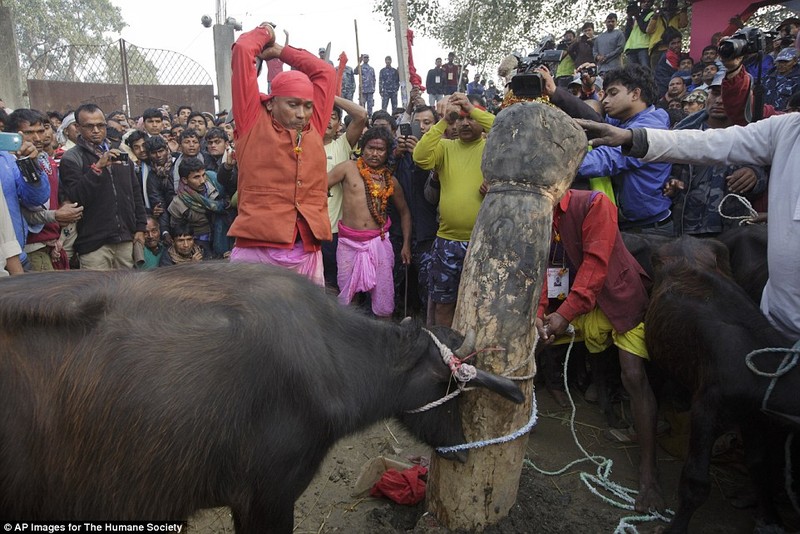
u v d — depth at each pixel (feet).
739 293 10.10
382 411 8.28
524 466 11.92
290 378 7.06
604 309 11.93
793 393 8.79
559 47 26.84
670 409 13.01
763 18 47.24
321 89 12.96
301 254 12.73
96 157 18.17
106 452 6.48
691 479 9.35
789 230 9.07
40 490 6.47
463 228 15.25
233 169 18.84
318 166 12.66
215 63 47.88
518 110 9.11
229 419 6.74
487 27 44.04
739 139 9.75
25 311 6.43
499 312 8.77
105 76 46.06
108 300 6.87
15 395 6.27
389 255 18.01
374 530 9.92
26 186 14.55
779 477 10.14
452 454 8.90
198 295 7.15
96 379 6.44
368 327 8.31
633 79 14.46
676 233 16.25
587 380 15.81
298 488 7.50
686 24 36.09
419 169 18.47
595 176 14.48
